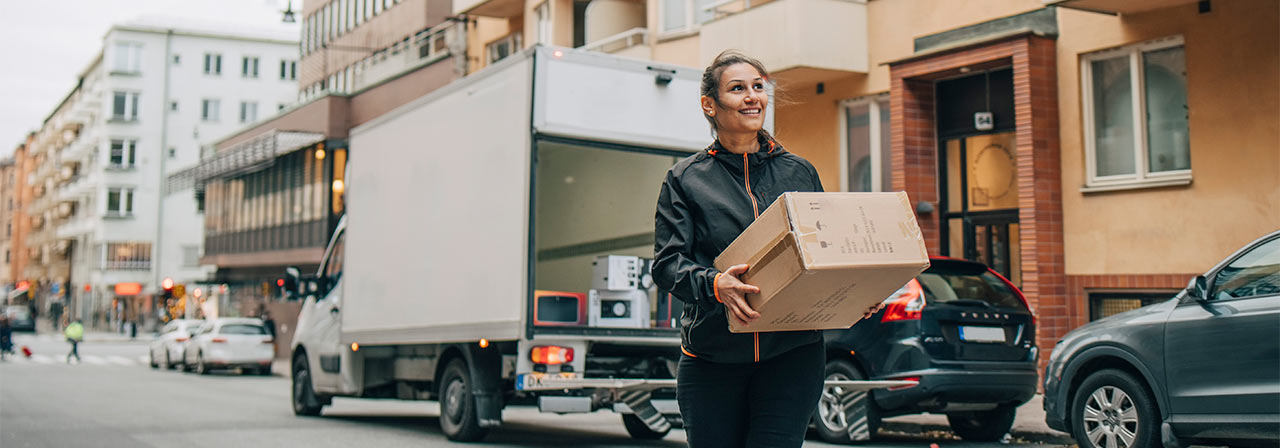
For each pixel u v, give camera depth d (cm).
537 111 928
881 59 1711
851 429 970
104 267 7044
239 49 7469
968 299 956
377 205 1222
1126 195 1375
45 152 9681
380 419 1403
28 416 1420
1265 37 1238
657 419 972
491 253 968
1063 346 835
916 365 927
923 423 1141
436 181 1082
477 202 999
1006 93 1539
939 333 934
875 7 1727
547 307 964
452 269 1034
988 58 1482
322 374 1349
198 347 2788
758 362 311
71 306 8081
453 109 1061
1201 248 1294
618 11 2317
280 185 3709
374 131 1254
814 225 271
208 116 7381
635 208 1105
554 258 1215
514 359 991
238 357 2745
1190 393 720
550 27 2459
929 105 1630
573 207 1194
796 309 285
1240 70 1261
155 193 7200
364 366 1262
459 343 1043
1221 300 716
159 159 7231
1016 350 966
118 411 1512
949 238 1612
